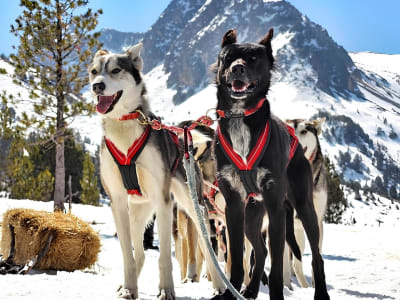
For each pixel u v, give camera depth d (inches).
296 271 299.4
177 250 297.9
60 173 614.5
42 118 624.7
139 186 184.4
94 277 204.2
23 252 246.8
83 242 257.1
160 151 184.5
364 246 550.0
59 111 613.6
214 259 137.7
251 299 190.9
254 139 176.6
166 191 183.6
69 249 251.1
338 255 485.1
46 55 602.5
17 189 1182.9
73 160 1381.6
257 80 178.5
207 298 187.0
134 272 180.5
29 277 185.0
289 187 205.8
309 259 446.3
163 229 180.7
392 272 369.4
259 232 205.3
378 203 7859.3
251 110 177.5
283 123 197.6
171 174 194.9
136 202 202.2
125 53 193.5
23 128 615.5
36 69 596.4
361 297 273.7
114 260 313.6
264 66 180.9
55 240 248.8
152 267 291.3
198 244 267.4
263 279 271.9
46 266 249.8
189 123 291.0
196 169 221.0
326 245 563.8
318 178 316.8
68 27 596.7
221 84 182.2
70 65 599.2
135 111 185.2
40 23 584.4
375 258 463.2
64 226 253.0
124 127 181.3
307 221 204.7
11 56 598.2
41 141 650.2
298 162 206.1
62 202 613.3
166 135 192.5
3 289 154.7
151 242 448.8
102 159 187.6
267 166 176.2
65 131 634.8
